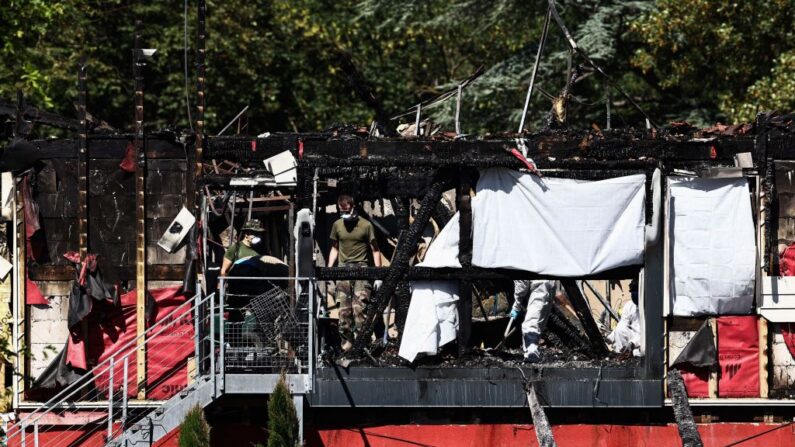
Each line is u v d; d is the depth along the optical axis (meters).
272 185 63.22
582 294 64.88
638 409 63.59
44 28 98.44
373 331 64.25
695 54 112.69
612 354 64.94
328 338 65.19
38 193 64.12
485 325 67.62
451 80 138.88
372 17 138.38
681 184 63.81
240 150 63.88
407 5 132.38
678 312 63.75
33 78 97.31
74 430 63.59
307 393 61.66
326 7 143.75
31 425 63.28
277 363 61.41
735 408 64.56
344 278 62.09
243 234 66.69
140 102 63.88
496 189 62.84
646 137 63.62
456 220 62.88
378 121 66.44
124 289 64.19
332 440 63.03
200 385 60.06
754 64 110.31
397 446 63.16
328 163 62.66
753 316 64.44
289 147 63.34
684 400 59.78
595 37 118.00
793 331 64.56
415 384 62.03
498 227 62.72
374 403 61.94
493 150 62.56
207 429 56.06
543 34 66.81
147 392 63.75
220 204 66.94
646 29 111.56
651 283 62.62
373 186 63.41
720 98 113.25
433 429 63.16
